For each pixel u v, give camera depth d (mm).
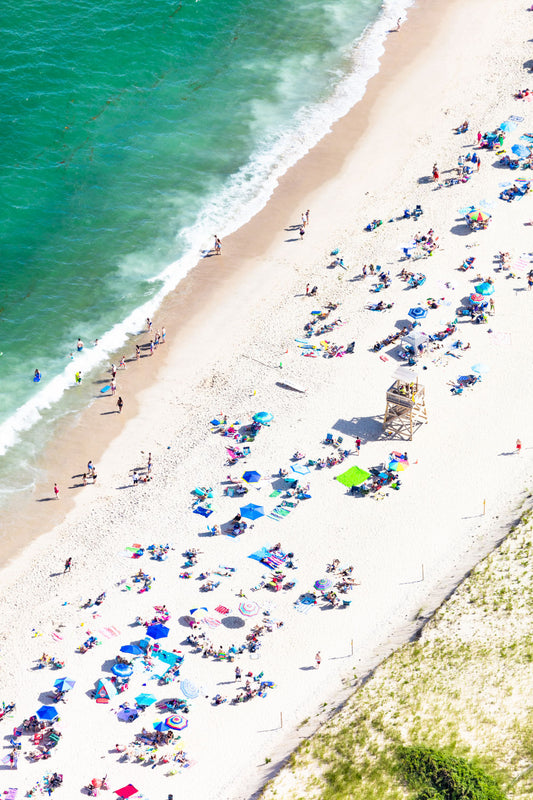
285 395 80125
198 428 78812
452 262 89438
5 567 70625
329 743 55938
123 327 88000
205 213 98500
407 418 76125
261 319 87250
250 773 56312
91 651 64312
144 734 59500
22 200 99062
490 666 58406
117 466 77000
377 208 96625
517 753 53844
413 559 66938
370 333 84062
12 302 89875
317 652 62344
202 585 67312
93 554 70438
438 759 53500
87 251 94688
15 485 76125
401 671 59219
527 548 65312
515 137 102312
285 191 100188
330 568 67062
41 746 59625
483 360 80438
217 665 62656
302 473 73688
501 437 74312
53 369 84688
